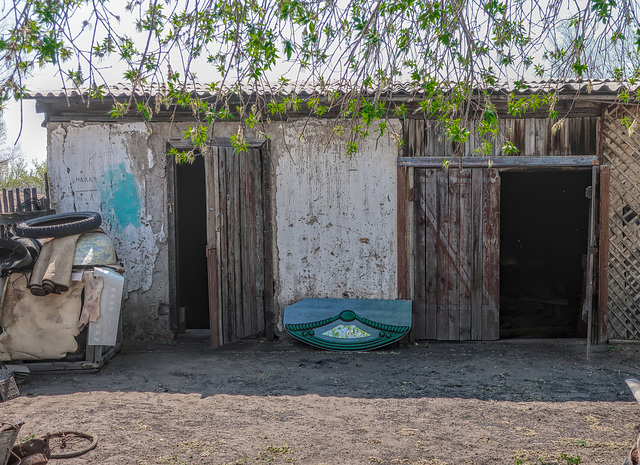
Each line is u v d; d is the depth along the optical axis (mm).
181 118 8422
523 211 12414
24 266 6984
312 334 8156
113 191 8586
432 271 8414
